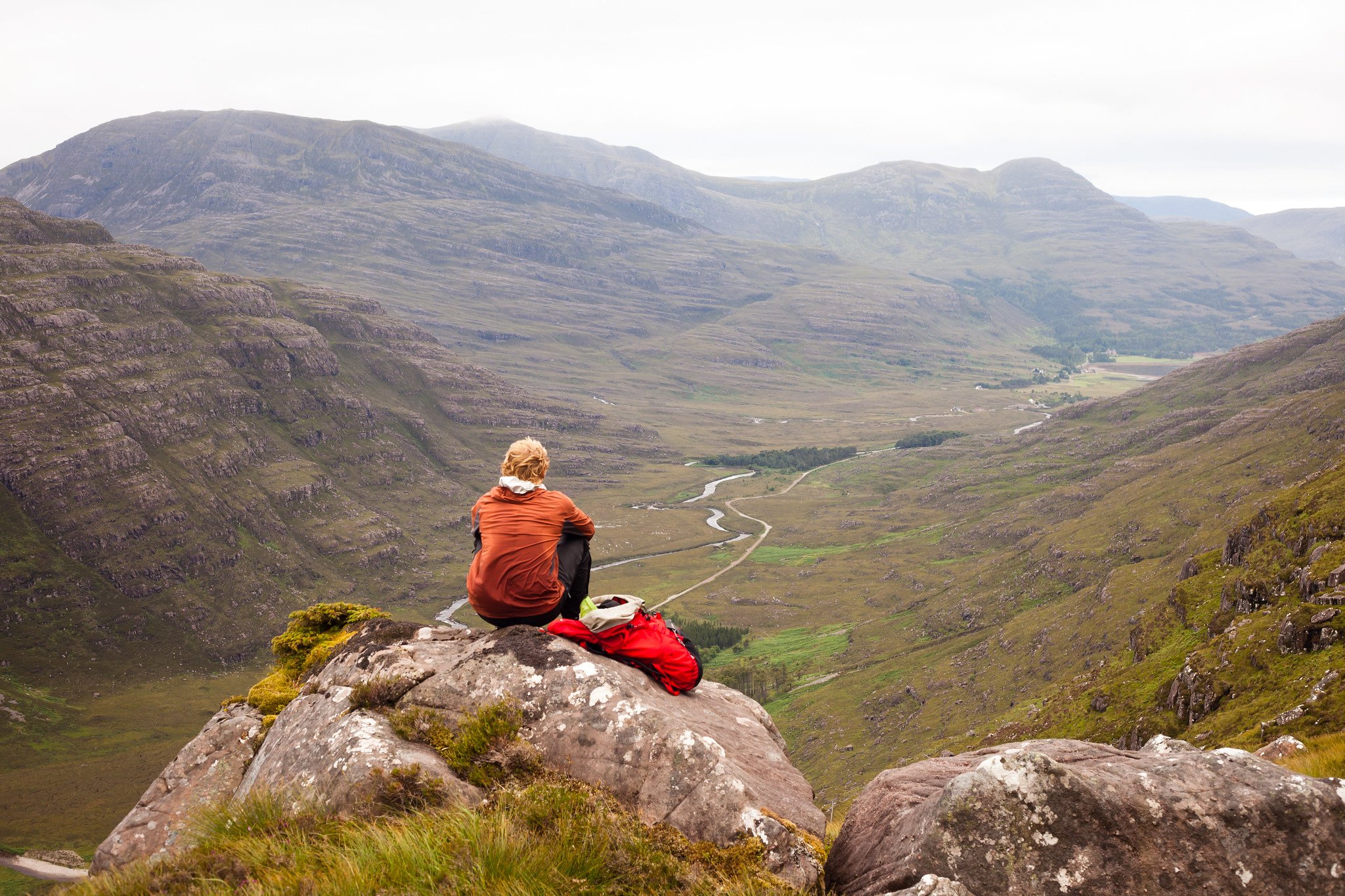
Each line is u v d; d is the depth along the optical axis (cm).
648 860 593
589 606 839
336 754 705
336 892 532
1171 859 548
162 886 593
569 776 683
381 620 973
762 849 630
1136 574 18788
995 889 546
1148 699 10038
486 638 798
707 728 781
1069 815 557
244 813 690
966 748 13225
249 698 1026
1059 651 17200
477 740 701
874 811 702
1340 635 7019
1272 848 550
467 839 576
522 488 791
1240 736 5700
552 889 543
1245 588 9775
